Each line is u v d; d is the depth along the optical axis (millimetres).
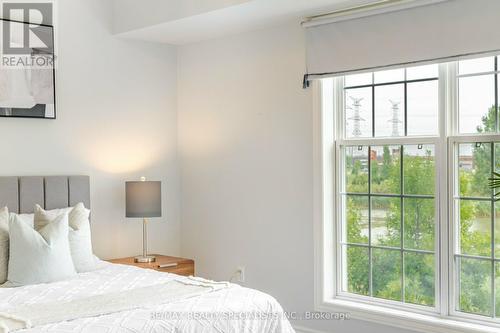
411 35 3756
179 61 5375
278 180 4570
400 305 4008
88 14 4789
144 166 5148
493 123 3566
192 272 4844
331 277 4340
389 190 4074
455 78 3721
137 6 4703
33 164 4465
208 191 5125
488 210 3602
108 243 4918
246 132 4801
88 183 4680
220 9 4078
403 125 3990
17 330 2613
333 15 4148
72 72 4688
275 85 4570
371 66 3949
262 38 4656
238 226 4887
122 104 5000
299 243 4438
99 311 2871
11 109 4309
